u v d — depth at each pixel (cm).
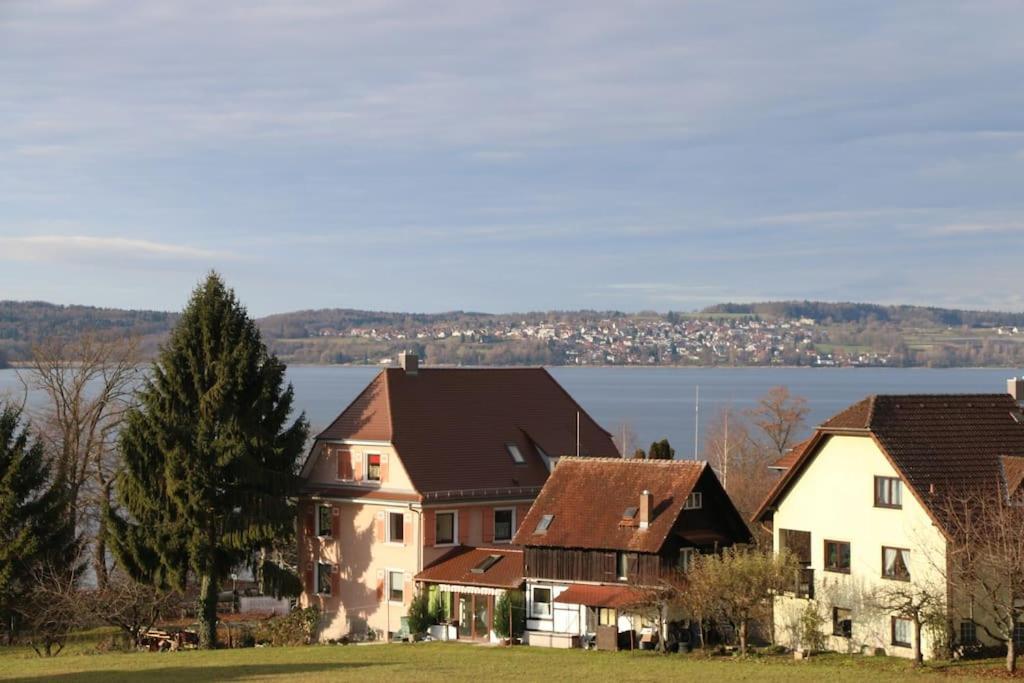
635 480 6259
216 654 5666
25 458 6456
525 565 6241
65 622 6094
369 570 6881
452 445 7044
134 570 6397
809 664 4984
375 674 4669
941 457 5291
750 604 5281
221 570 6550
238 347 6544
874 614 5312
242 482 6475
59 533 6525
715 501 6206
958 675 4528
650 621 5734
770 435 11406
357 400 7225
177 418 6456
